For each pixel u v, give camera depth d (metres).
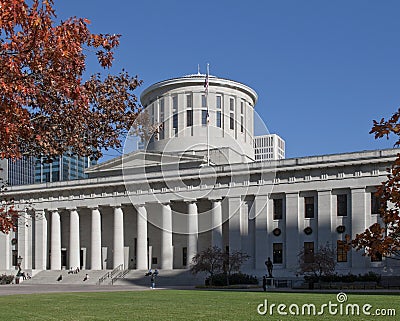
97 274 82.12
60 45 13.91
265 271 73.62
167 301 36.25
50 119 18.36
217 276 65.62
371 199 70.12
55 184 89.06
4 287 69.75
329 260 61.59
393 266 67.62
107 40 15.12
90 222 91.62
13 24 13.34
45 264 89.94
